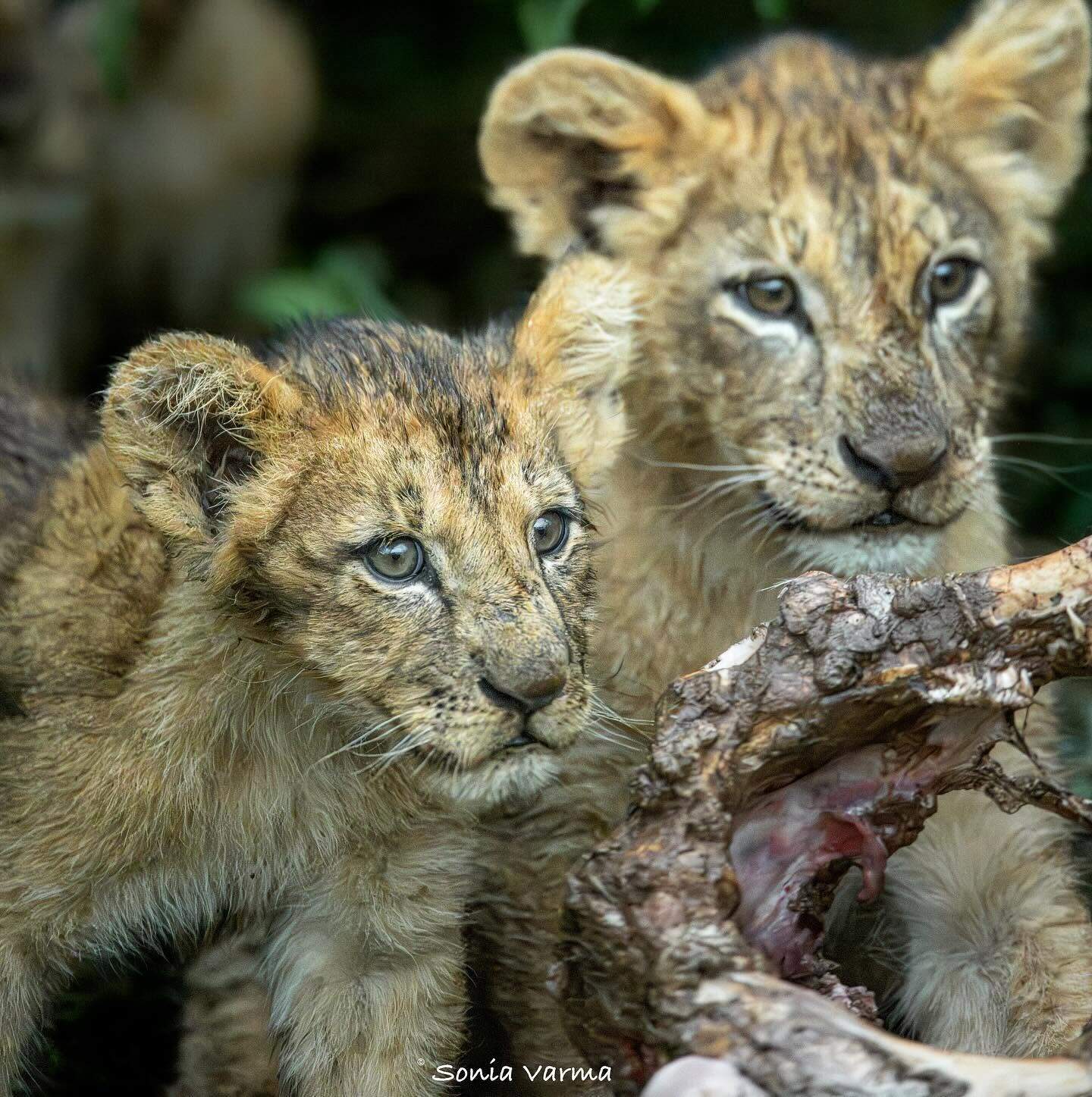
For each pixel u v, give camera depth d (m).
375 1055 8.17
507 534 7.36
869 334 8.38
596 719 8.07
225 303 17.97
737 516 8.77
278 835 8.04
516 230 9.59
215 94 17.69
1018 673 6.27
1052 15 9.35
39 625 7.71
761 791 6.39
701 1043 5.73
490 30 17.95
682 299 8.79
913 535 8.37
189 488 7.52
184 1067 8.95
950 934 8.65
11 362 15.45
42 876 7.65
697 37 16.17
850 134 8.77
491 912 8.91
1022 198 9.36
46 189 16.69
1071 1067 5.77
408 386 7.60
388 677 7.30
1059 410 13.49
